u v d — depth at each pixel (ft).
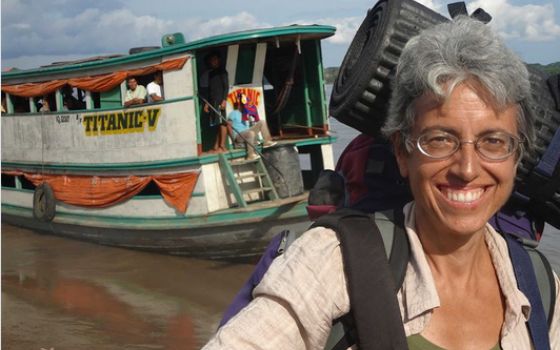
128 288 36.06
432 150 5.75
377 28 7.20
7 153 51.60
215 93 39.06
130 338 28.89
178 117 38.86
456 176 5.70
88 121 44.39
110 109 42.70
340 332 5.75
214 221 38.65
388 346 5.49
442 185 5.81
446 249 6.05
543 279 6.31
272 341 5.32
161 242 41.93
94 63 42.93
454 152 5.67
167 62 38.78
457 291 6.09
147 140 40.65
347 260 5.59
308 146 45.55
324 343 5.59
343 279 5.65
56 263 41.81
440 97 5.57
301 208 38.06
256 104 41.73
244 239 38.81
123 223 43.62
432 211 5.89
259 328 5.34
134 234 43.14
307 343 5.48
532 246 6.74
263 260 6.85
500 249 6.33
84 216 46.50
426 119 5.74
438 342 5.87
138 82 42.91
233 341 5.29
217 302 33.58
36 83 47.98
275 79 45.50
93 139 44.21
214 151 39.70
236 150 39.78
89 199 45.34
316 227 5.91
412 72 5.74
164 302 33.73
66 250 45.27
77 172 46.24
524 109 5.88
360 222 5.91
